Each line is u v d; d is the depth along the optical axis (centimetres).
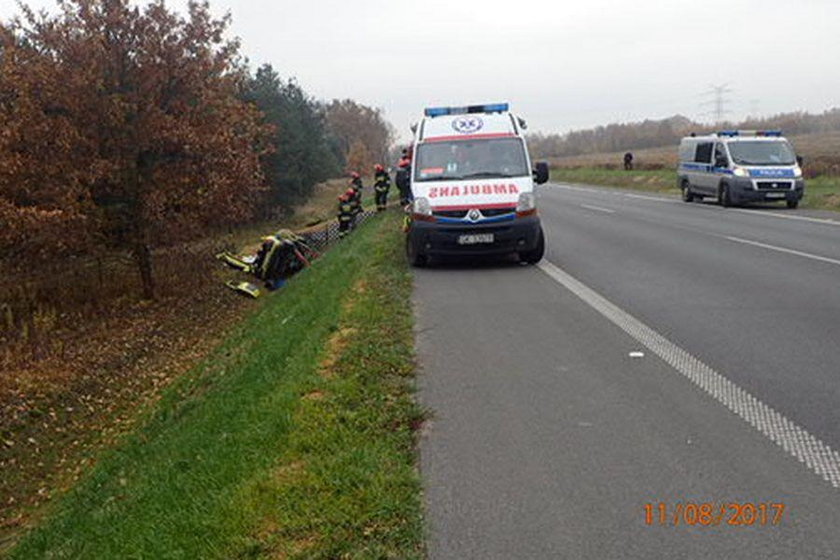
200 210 1636
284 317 1118
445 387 591
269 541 364
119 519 515
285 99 4822
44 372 1165
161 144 1574
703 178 2520
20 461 886
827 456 443
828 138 7181
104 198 1579
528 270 1179
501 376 616
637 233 1650
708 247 1373
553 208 2516
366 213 2512
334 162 5988
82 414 1025
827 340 699
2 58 1512
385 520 375
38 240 1445
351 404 547
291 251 1820
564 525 371
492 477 427
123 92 1554
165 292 1769
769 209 2258
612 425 500
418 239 1202
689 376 602
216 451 530
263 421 543
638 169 4669
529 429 498
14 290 1633
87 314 1554
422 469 439
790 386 571
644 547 349
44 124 1438
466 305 913
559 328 778
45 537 618
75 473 833
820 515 373
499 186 1214
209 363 1079
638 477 421
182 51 1594
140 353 1301
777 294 923
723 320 793
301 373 639
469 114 1391
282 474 438
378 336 745
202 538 381
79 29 1523
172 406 920
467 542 357
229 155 1647
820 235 1512
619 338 730
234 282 1817
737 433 480
